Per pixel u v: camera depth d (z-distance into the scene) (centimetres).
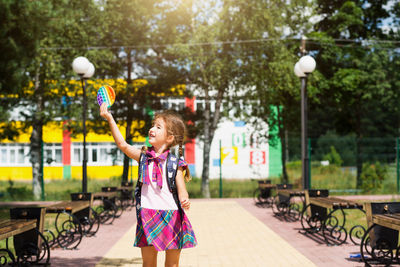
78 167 2942
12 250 777
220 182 1889
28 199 1817
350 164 2166
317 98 2241
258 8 1816
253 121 2211
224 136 2983
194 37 1855
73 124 1911
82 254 716
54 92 1930
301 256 684
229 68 1862
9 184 2206
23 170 2967
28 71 1788
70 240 845
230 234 910
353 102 2392
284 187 1235
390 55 2286
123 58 1938
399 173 2014
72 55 1845
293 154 2297
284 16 1975
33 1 1239
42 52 1755
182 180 336
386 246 618
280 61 1895
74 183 2109
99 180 2170
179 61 1858
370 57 2261
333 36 2378
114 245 800
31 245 615
